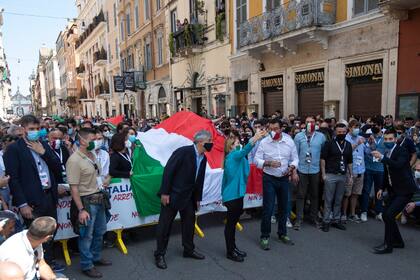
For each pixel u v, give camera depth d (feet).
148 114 95.55
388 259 15.43
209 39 62.49
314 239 18.01
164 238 15.28
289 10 40.57
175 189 14.99
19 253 9.26
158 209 18.24
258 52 49.01
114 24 119.65
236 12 54.54
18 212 14.49
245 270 14.75
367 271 14.34
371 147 20.74
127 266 15.46
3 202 15.01
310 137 19.62
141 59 96.89
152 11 85.97
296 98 44.75
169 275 14.49
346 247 16.87
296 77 44.34
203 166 15.74
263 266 15.07
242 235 18.92
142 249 17.39
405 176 15.75
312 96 42.57
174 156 14.99
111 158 17.26
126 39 108.06
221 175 20.22
